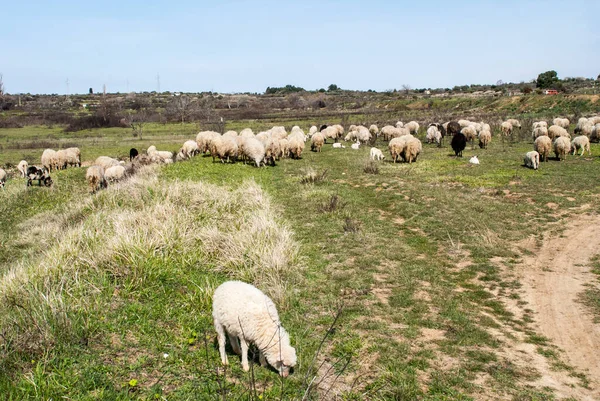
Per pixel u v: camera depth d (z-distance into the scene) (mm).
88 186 21203
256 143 22297
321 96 119125
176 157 28094
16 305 6469
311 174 18766
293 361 5320
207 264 8984
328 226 12258
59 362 5348
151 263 8234
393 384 5492
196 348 6039
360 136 34188
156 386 5086
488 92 92688
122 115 78062
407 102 83250
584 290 8352
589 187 15633
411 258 10086
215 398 4910
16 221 16625
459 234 11547
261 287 8023
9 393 4688
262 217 11031
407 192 15969
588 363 6148
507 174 18422
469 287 8711
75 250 8688
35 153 41031
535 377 5805
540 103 58812
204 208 12305
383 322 7141
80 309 6430
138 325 6445
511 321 7375
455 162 22219
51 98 132375
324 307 7652
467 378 5742
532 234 11492
